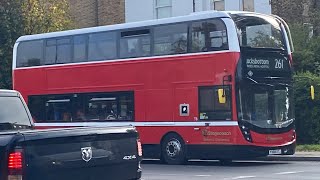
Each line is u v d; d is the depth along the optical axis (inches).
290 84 844.6
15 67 1032.8
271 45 829.2
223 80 799.1
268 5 1258.6
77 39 960.3
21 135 340.2
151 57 876.6
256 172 737.0
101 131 372.2
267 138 808.3
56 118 978.7
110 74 920.3
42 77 997.8
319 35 1179.9
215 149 814.5
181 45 845.8
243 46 797.9
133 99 895.1
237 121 792.9
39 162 342.0
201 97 824.3
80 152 359.9
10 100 434.0
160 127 868.0
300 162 867.4
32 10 1364.4
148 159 958.4
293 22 1213.1
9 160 336.2
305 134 1035.9
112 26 922.1
